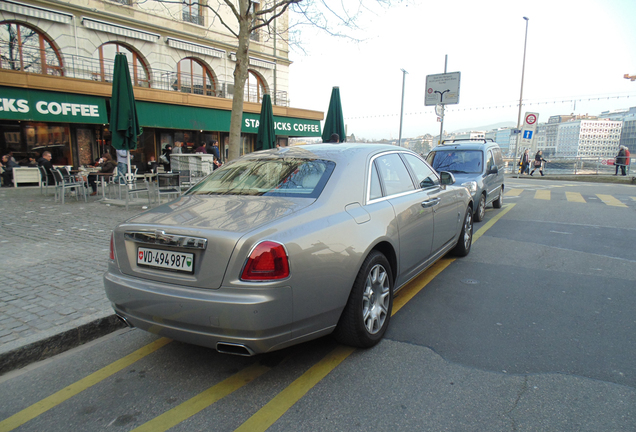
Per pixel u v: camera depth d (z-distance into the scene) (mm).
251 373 2799
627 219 8633
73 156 16750
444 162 9070
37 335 3080
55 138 16266
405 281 3750
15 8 14578
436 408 2354
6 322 3305
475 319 3613
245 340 2279
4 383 2725
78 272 4586
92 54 16875
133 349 3191
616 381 2592
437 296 4199
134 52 18391
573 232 7387
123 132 9859
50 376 2809
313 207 2736
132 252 2664
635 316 3631
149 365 2941
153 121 17594
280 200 2859
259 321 2244
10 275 4477
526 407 2342
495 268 5188
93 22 16531
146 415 2361
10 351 2865
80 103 15500
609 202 11414
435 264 5395
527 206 10953
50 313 3482
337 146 3725
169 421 2299
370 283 3035
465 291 4340
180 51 19812
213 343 2354
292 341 2480
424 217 3957
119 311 2717
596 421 2209
